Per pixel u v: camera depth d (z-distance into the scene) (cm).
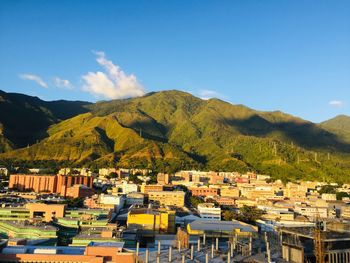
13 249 11594
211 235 16575
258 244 11075
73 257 11269
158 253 9475
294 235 8838
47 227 16600
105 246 11962
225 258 9312
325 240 8056
